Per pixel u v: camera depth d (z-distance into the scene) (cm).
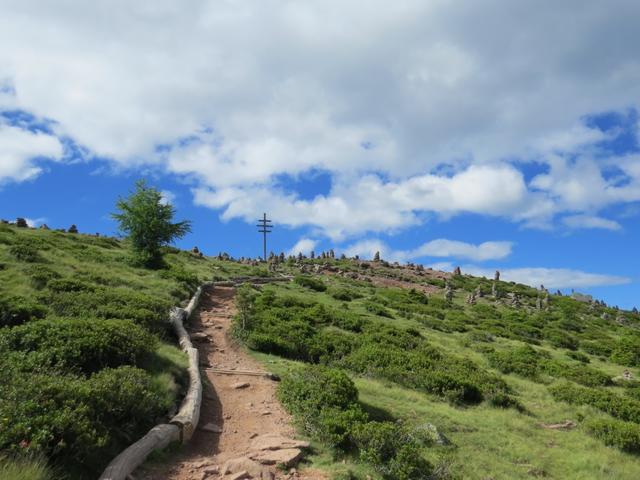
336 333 2133
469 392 1580
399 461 839
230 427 949
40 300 1528
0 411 615
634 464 1175
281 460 791
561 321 4306
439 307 4250
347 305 3288
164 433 789
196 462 762
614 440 1308
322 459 836
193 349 1426
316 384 1176
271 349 1742
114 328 1118
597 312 6109
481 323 3616
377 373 1661
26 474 520
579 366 2420
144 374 935
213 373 1314
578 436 1355
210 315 2217
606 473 1089
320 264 6675
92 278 2225
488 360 2231
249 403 1105
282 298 2838
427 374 1631
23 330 1007
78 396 720
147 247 3250
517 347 2769
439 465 893
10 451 557
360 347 1938
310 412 1025
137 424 812
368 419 1051
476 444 1152
